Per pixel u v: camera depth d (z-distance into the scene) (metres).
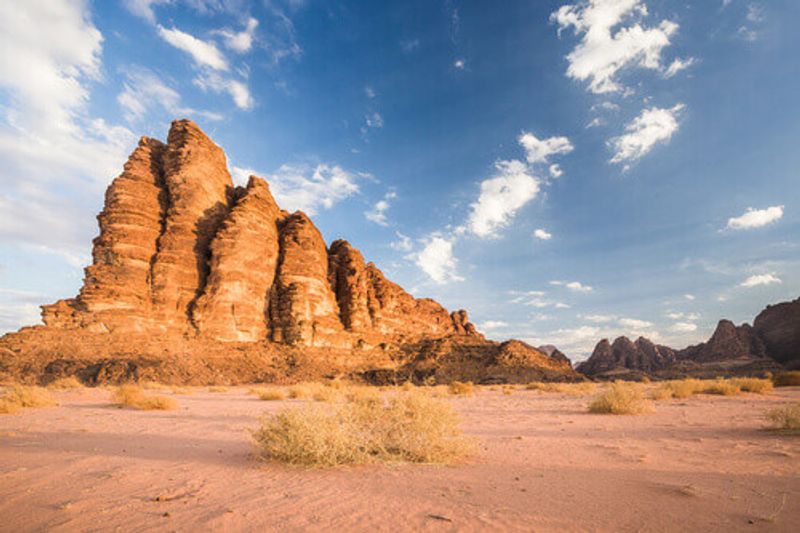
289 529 3.21
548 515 3.44
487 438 8.49
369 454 5.97
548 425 10.62
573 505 3.72
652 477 4.79
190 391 36.28
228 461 6.13
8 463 6.02
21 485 4.73
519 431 9.58
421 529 3.16
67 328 61.72
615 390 13.73
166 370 57.62
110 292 65.81
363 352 89.75
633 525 3.15
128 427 10.64
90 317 63.12
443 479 4.85
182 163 82.19
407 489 4.38
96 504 3.96
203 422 11.77
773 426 8.58
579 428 9.91
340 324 94.06
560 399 20.91
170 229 77.00
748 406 14.02
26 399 17.05
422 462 5.86
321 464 5.55
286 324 81.25
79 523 3.42
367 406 7.16
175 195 80.12
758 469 5.09
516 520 3.33
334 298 98.50
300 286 84.56
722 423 9.88
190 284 75.06
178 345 66.38
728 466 5.31
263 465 5.76
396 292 124.62
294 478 4.97
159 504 3.96
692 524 3.13
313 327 84.12
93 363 55.59
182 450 7.16
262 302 81.38
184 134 86.06
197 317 71.94
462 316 148.50
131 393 19.05
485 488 4.40
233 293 76.31
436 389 30.56
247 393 32.47
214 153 89.81
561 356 132.12
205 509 3.76
